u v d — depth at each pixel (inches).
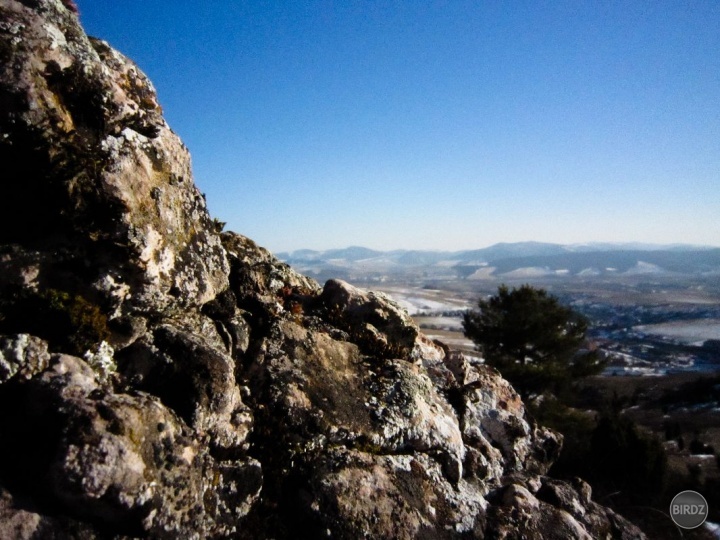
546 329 916.0
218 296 239.0
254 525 181.2
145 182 198.7
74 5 238.5
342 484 200.2
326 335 265.1
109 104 198.7
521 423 323.6
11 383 152.1
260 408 210.7
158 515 150.9
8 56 176.1
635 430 666.2
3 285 169.2
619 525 267.6
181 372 183.0
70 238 180.9
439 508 218.8
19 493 137.5
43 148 172.9
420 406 251.8
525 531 230.2
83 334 172.4
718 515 556.7
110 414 148.6
